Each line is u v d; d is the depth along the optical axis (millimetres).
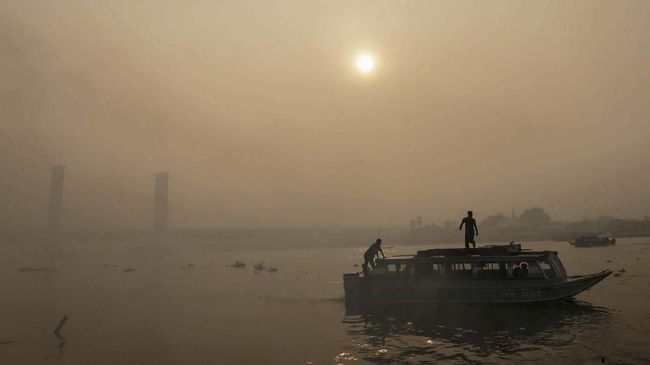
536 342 20859
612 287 36562
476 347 20469
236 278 55688
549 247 114625
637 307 28109
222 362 19016
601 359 17875
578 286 27797
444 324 25281
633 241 135625
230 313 30797
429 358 19016
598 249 95188
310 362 18766
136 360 19547
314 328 25406
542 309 27859
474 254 30438
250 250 153750
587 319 25203
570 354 18844
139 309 33031
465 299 28469
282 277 55625
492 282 28078
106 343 22688
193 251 144375
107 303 36250
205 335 24172
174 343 22484
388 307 30266
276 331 24812
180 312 31562
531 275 27750
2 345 22547
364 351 20328
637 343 20078
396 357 19266
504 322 25156
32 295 41562
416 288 29562
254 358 19531
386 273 30797
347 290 31531
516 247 31250
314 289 42844
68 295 41406
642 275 44438
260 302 35344
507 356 18922
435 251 31641
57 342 23047
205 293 41438
